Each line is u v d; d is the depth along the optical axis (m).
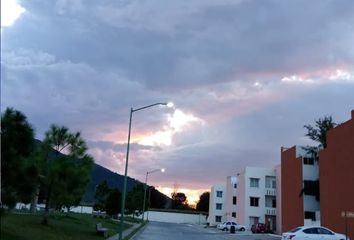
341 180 45.19
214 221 115.50
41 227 25.55
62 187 26.67
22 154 16.45
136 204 82.31
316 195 61.44
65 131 28.12
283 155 68.81
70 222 35.25
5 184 15.84
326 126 67.00
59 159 26.95
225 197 114.62
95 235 30.11
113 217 67.31
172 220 120.44
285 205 66.88
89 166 28.08
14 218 26.47
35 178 16.67
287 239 33.91
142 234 43.94
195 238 43.31
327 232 33.69
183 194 166.38
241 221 87.00
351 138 43.84
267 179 86.88
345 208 43.94
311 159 63.09
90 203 96.00
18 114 16.42
